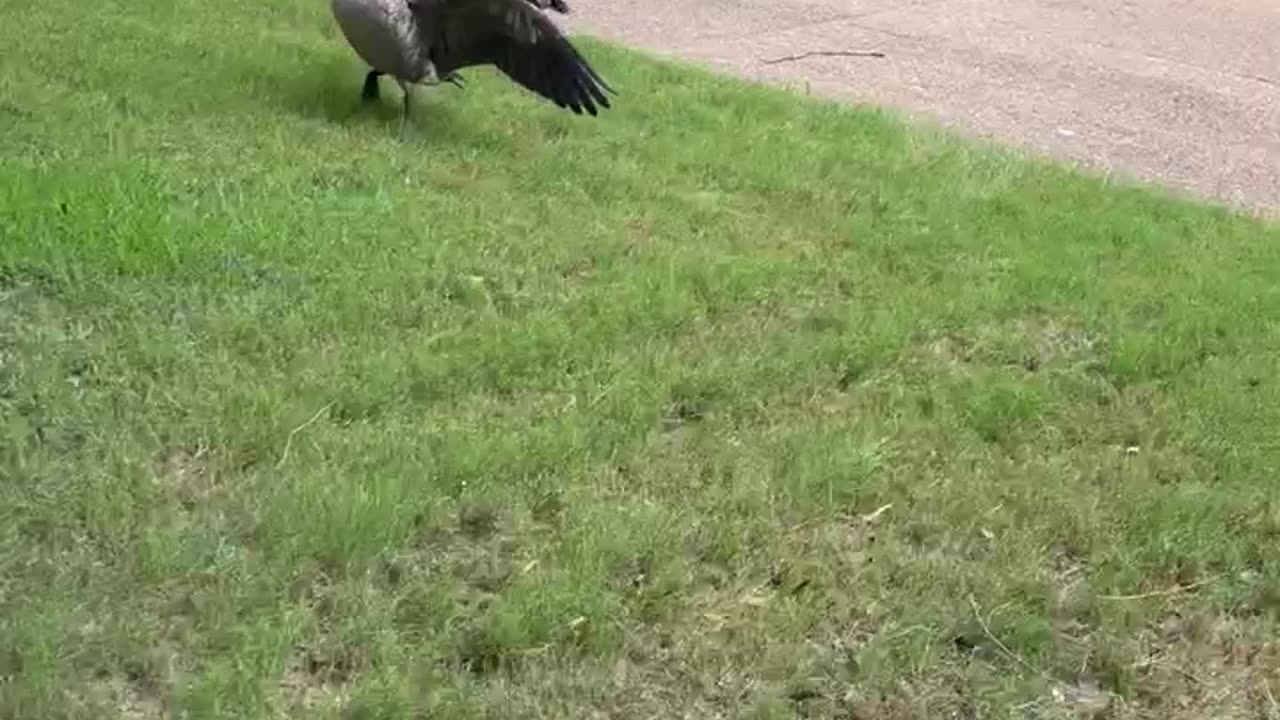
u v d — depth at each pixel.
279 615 3.96
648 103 6.81
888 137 6.75
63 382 4.55
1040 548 4.33
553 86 6.22
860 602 4.14
